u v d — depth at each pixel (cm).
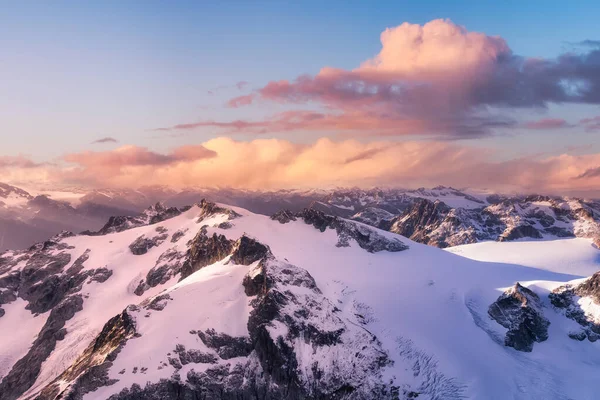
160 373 19312
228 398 19675
